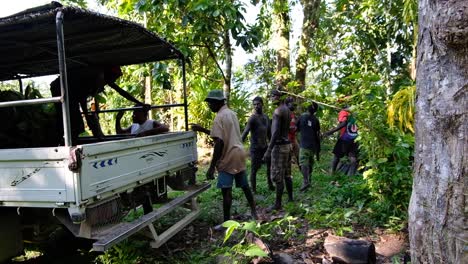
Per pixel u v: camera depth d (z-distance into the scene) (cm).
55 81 460
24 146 419
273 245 391
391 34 768
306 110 686
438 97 175
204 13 591
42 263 425
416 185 192
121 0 702
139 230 341
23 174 293
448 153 172
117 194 333
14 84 685
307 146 654
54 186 282
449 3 164
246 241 366
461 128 168
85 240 453
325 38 915
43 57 486
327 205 510
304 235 401
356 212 458
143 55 515
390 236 412
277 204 551
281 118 537
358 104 471
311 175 735
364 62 841
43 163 284
